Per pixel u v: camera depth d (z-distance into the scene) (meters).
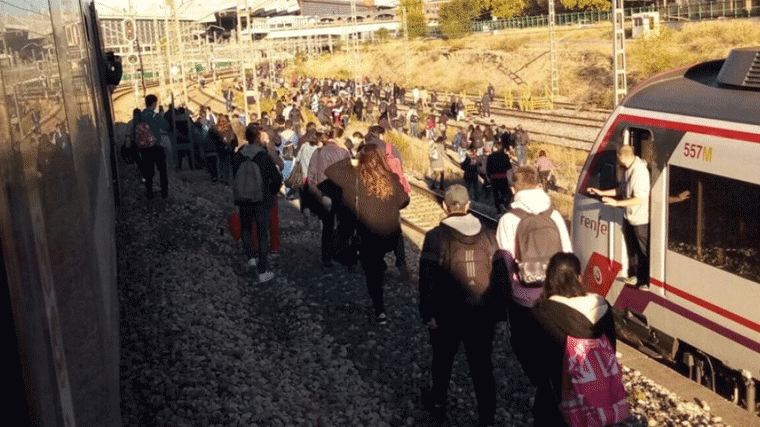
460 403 7.03
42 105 3.20
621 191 8.30
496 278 5.83
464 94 54.22
